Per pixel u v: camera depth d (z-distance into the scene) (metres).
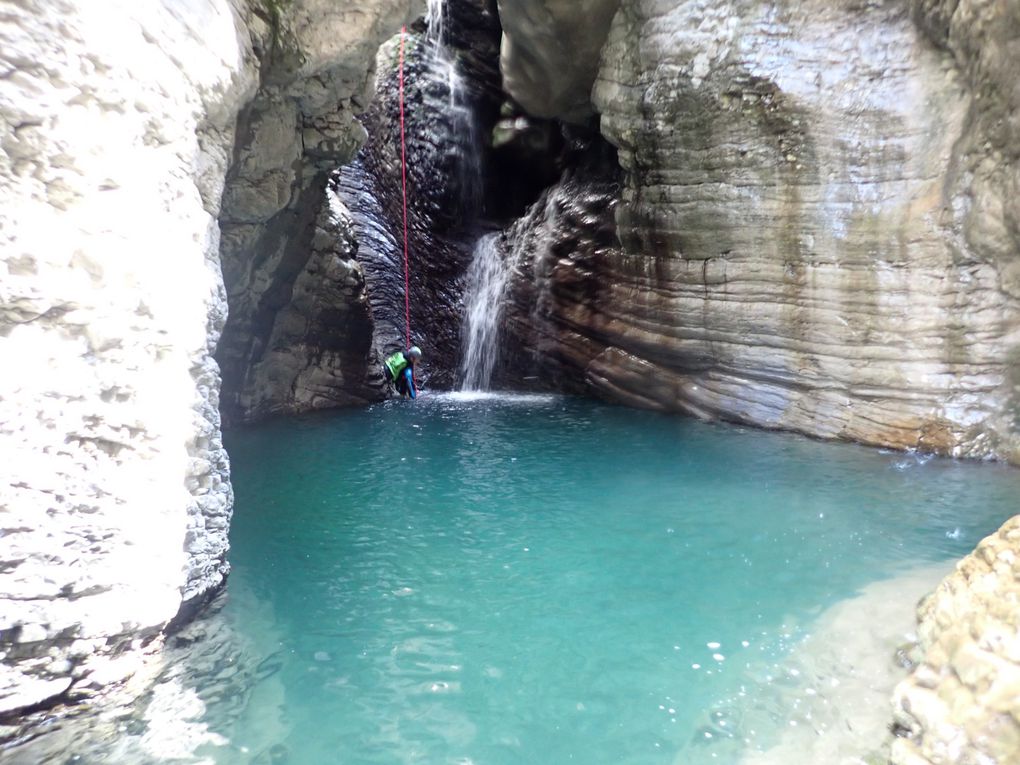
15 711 2.54
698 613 3.70
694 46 7.58
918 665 2.81
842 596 3.77
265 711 2.83
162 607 2.96
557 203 11.34
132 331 2.80
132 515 2.84
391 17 5.91
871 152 6.61
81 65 2.54
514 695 2.98
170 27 3.11
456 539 4.88
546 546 4.71
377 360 11.19
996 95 5.69
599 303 10.12
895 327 6.75
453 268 13.61
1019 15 5.27
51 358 2.55
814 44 6.85
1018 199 5.72
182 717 2.76
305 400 9.91
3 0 2.30
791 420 7.79
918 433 6.72
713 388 8.68
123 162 2.73
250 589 4.02
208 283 3.37
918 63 6.31
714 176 7.78
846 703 2.76
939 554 4.27
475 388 12.96
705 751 2.58
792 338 7.55
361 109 7.38
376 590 4.04
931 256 6.45
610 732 2.71
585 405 10.30
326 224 9.41
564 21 8.86
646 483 6.14
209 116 3.70
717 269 8.11
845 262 6.96
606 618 3.67
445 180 13.73
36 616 2.54
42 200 2.48
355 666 3.20
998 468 6.14
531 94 10.75
